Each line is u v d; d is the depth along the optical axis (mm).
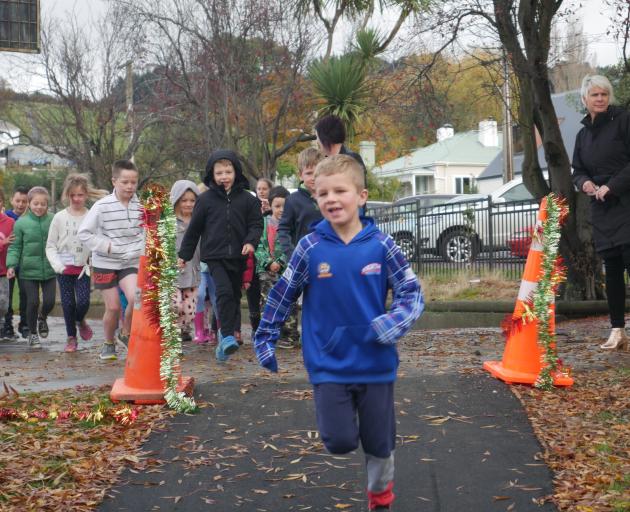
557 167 11641
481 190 45562
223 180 8062
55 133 23156
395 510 4156
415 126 18844
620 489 4273
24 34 14453
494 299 13094
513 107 13555
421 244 16281
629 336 8812
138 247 8547
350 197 3783
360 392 3812
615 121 7465
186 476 4641
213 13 18906
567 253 11742
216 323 10094
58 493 4375
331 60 18719
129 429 5457
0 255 10945
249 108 19438
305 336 3891
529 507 4141
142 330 6109
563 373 6312
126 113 22781
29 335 10852
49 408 6004
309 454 4938
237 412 5770
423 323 13141
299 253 3893
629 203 7453
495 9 11102
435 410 5680
